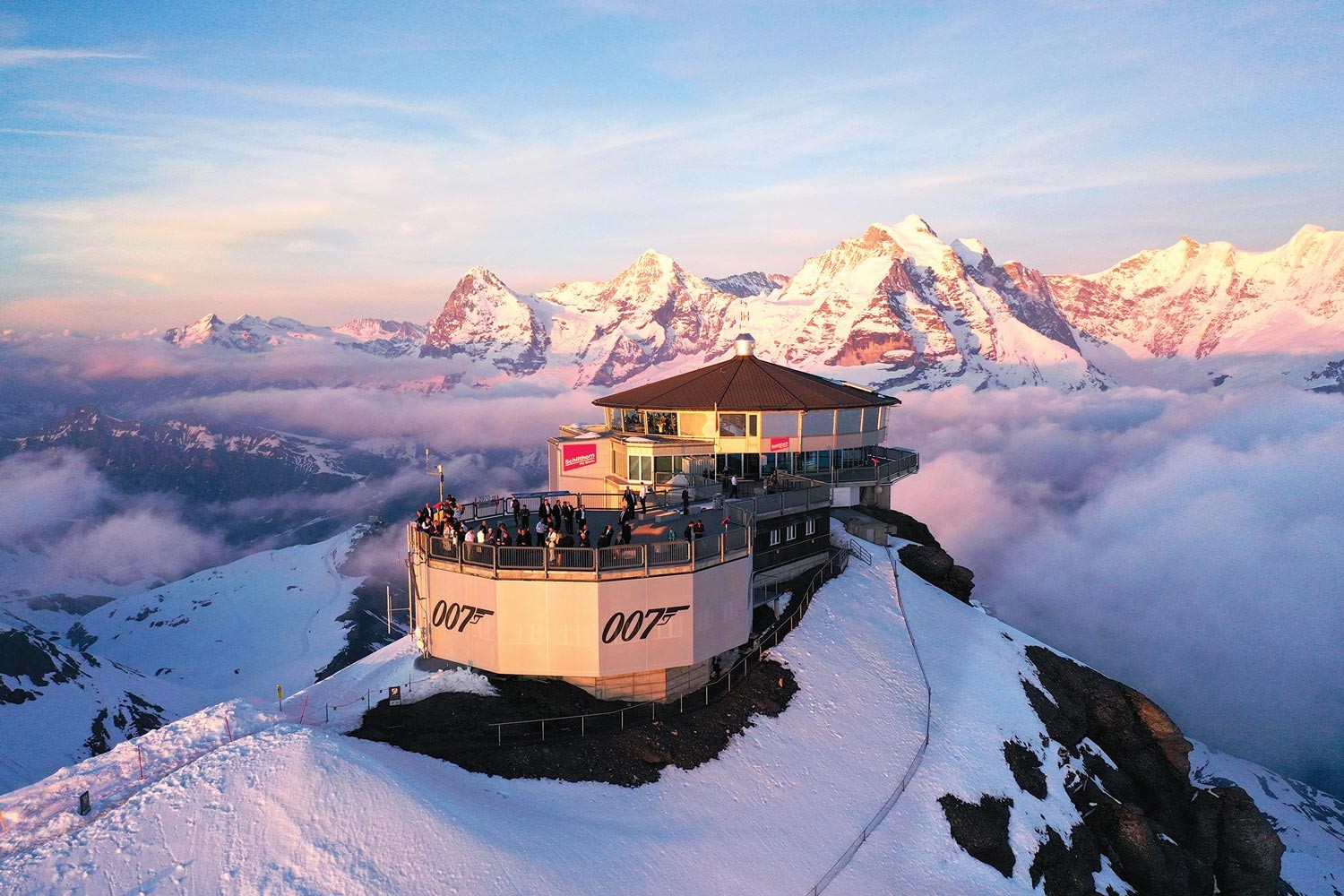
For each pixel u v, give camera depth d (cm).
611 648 3747
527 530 3925
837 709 4594
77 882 2420
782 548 5731
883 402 7431
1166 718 5869
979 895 3684
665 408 6806
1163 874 4606
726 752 3956
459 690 3912
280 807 2756
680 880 3095
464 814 2941
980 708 5100
